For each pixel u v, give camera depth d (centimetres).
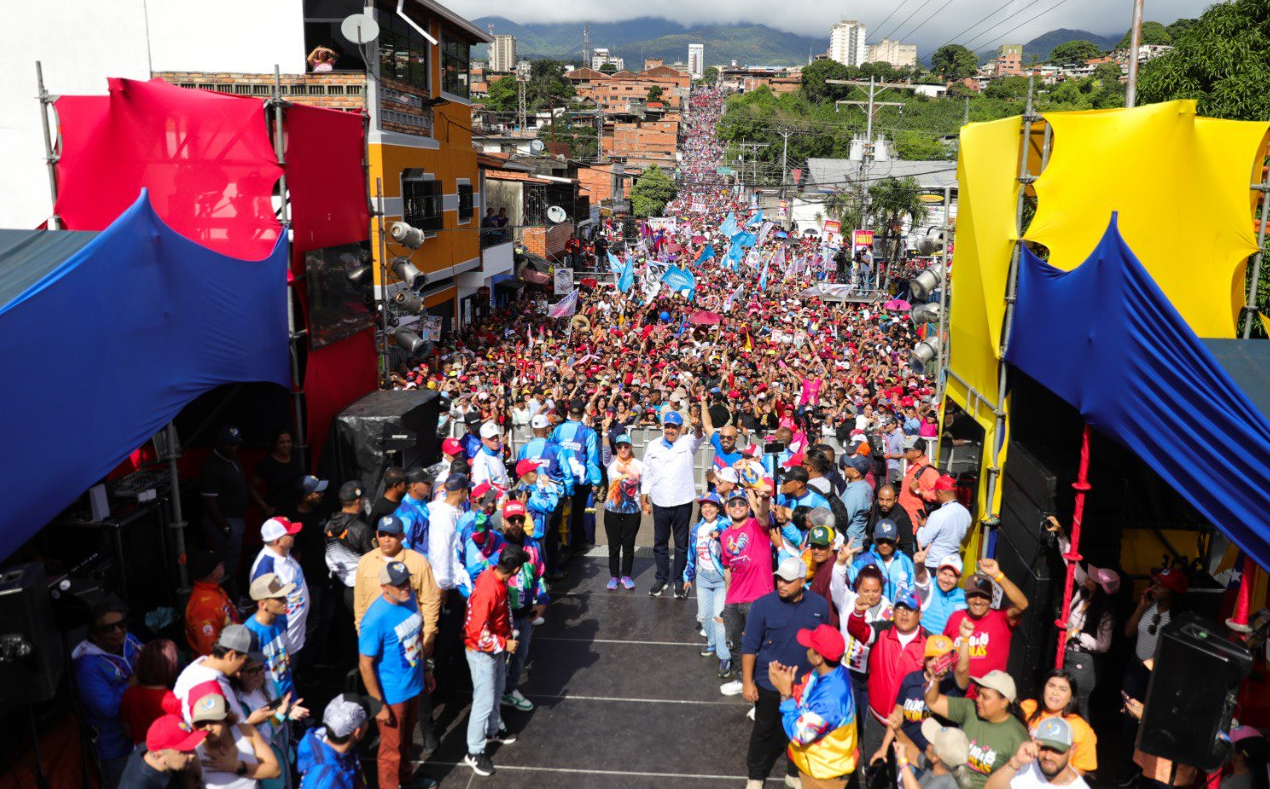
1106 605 735
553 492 1019
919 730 633
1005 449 844
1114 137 777
